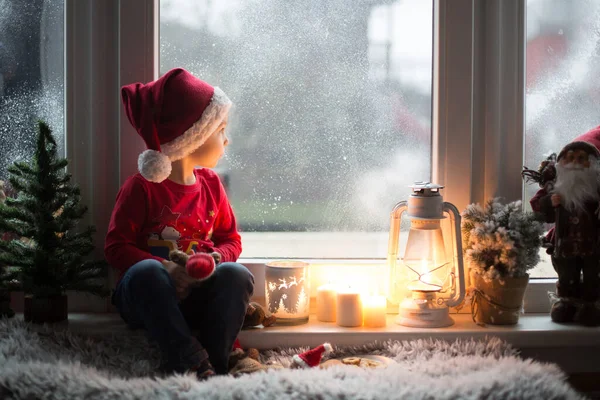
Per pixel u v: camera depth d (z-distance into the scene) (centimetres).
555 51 247
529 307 247
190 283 221
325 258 251
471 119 245
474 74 246
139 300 214
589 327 234
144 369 218
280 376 204
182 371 212
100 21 242
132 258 224
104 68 243
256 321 233
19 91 245
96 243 244
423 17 247
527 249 235
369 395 199
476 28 246
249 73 247
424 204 235
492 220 237
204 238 234
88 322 233
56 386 202
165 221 230
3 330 221
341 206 250
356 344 231
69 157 244
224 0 246
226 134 248
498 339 228
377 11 247
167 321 212
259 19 246
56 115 245
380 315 235
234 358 222
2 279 230
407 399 200
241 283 220
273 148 249
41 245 230
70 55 242
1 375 203
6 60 244
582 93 249
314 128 248
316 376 204
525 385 204
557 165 234
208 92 228
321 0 246
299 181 249
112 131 244
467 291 241
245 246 250
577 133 249
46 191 230
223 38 246
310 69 247
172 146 226
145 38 240
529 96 248
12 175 239
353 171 249
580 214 233
